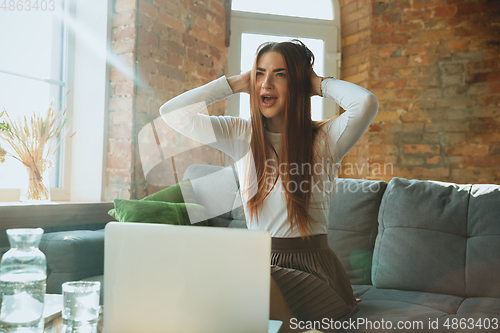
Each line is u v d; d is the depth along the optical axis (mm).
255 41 3404
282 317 1077
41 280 842
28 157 1986
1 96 2232
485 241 1679
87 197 2609
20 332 808
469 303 1535
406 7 3332
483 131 3164
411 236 1793
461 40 3232
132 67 2533
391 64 3346
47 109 2373
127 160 2539
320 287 1159
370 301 1551
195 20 2959
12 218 1818
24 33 2350
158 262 843
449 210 1793
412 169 3268
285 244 1256
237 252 806
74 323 856
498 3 3184
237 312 808
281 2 3482
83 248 1752
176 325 833
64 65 2604
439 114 3248
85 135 2625
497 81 3152
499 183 3127
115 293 871
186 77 2908
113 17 2604
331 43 3580
